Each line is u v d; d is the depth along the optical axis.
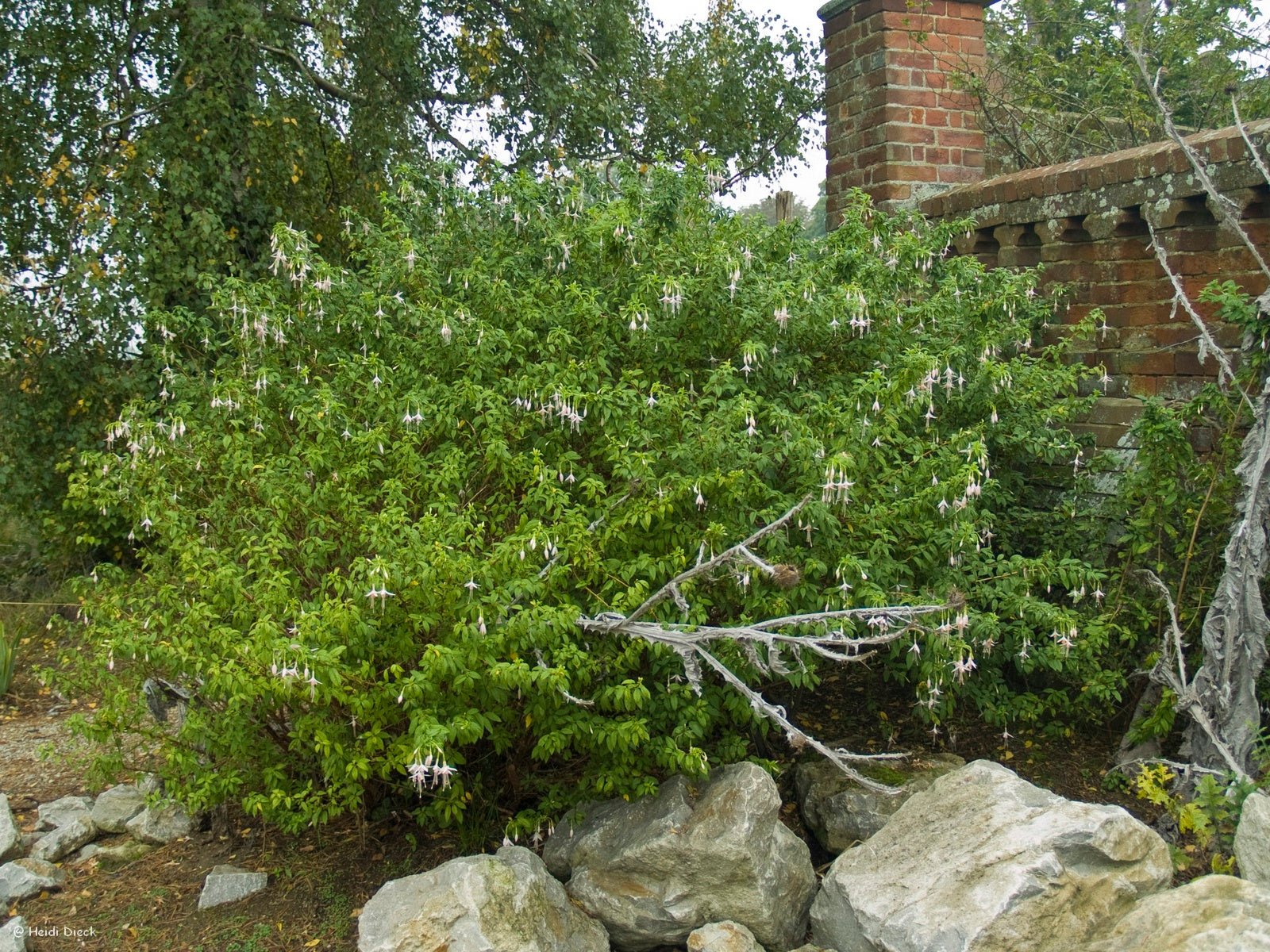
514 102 10.37
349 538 3.93
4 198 8.20
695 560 3.87
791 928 3.58
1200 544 4.41
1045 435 4.88
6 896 3.99
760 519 3.95
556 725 3.72
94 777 4.25
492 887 3.31
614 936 3.63
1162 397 4.91
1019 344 5.09
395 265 4.66
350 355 4.56
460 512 3.85
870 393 4.05
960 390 4.59
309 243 4.71
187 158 7.96
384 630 3.59
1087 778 4.42
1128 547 4.70
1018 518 5.04
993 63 7.79
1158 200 4.86
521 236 4.95
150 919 3.87
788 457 3.99
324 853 4.27
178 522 4.04
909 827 3.53
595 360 4.16
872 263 4.78
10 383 7.85
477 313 4.51
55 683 4.69
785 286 4.11
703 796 3.73
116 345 7.73
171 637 3.76
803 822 4.25
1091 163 5.30
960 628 3.81
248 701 3.56
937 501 4.00
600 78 10.70
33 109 8.20
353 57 9.62
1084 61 8.15
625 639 3.78
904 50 6.65
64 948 3.69
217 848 4.39
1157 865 3.15
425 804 4.39
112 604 4.14
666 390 4.11
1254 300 4.02
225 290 4.61
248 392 4.36
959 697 4.88
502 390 4.21
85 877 4.23
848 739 4.86
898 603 4.01
